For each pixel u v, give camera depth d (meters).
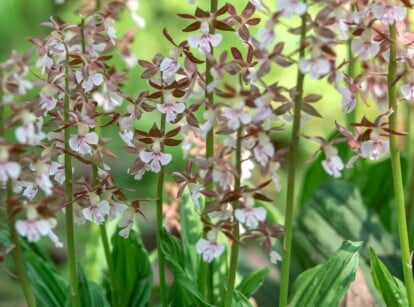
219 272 1.08
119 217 1.19
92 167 0.99
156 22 1.94
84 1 1.02
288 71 1.83
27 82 0.86
